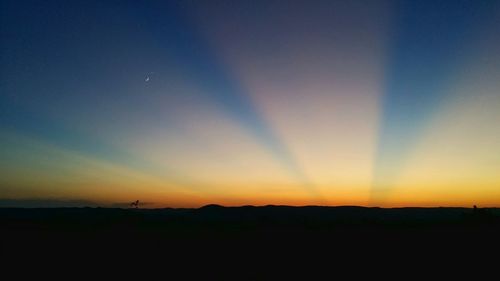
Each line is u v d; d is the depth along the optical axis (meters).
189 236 42.66
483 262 23.98
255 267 23.00
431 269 22.02
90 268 22.20
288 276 20.41
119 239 38.38
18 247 30.36
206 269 22.30
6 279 19.05
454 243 33.81
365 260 25.53
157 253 28.53
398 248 31.33
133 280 19.30
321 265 23.75
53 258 25.34
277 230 54.62
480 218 65.38
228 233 48.12
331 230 52.91
